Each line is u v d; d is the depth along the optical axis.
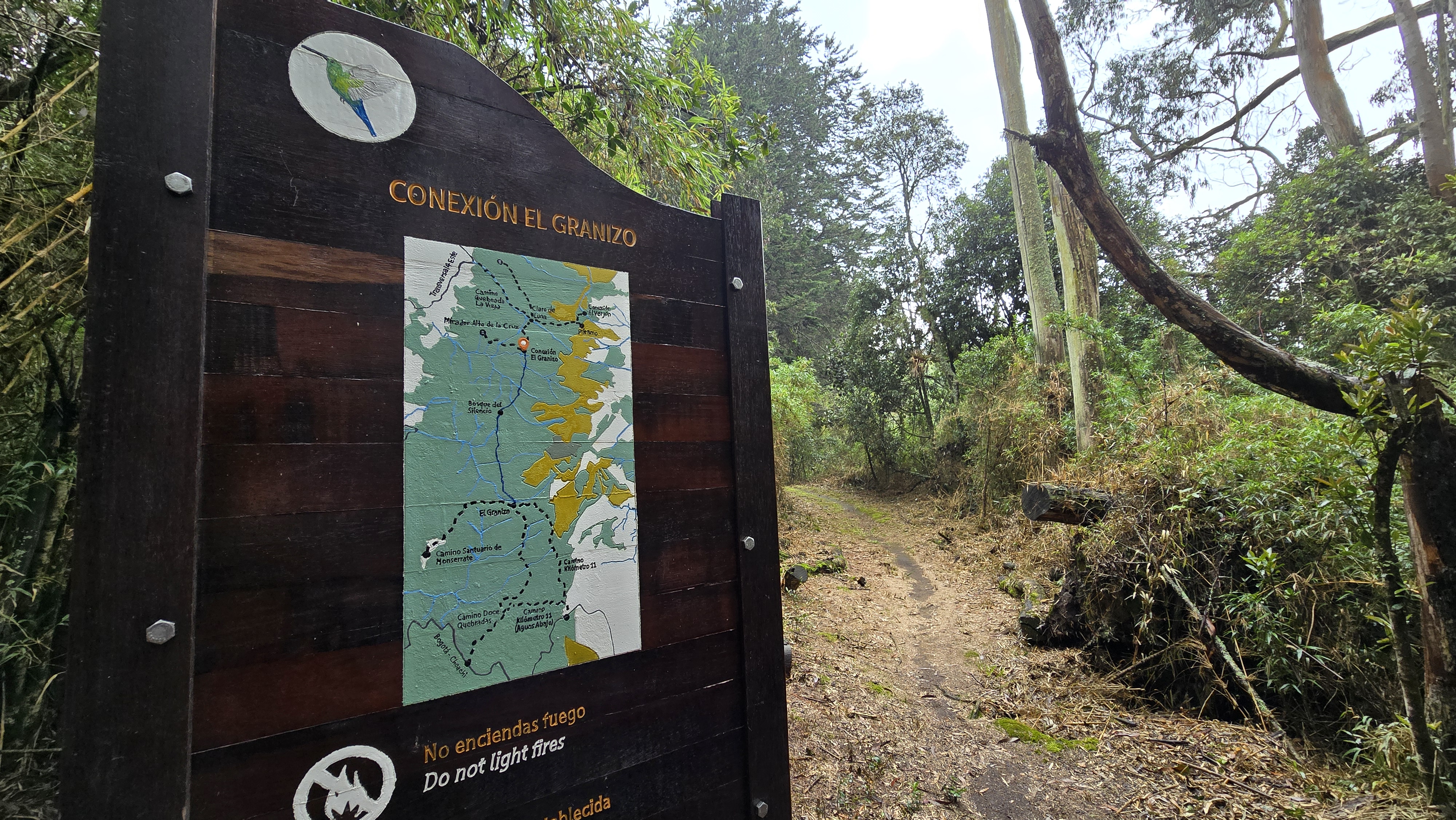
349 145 1.29
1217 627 3.89
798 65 23.98
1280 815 2.70
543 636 1.42
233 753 1.08
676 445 1.71
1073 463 6.79
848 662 4.59
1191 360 7.62
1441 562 2.58
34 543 1.57
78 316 1.63
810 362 15.45
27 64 1.62
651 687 1.58
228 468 1.11
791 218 21.94
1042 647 4.89
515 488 1.42
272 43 1.23
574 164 1.61
